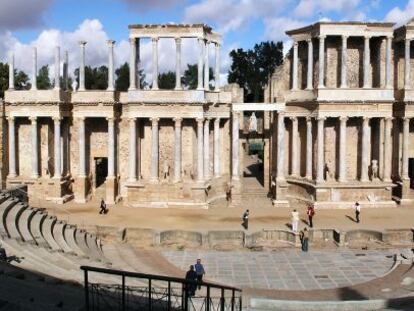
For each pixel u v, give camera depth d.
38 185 54.16
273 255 39.16
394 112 56.16
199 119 52.91
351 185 53.59
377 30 53.78
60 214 48.25
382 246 41.16
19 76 96.62
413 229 41.78
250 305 25.58
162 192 53.19
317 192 53.38
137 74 55.16
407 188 55.00
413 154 57.56
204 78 56.88
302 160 57.50
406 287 31.36
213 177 57.09
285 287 32.00
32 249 27.86
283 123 55.31
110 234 41.38
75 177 56.22
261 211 51.62
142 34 53.62
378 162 56.03
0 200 37.03
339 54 56.03
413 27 53.59
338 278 33.78
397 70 57.25
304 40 55.66
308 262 37.34
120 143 56.53
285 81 58.62
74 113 55.38
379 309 24.41
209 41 55.97
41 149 55.72
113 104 54.34
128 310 18.25
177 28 53.34
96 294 18.59
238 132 55.19
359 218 48.47
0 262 22.62
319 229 42.22
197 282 15.98
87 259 30.55
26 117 54.91
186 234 41.53
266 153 58.69
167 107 53.12
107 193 54.75
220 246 41.19
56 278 21.94
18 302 16.30
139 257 37.75
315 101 53.31
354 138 56.12
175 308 20.11
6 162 54.94
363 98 53.41
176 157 53.50
